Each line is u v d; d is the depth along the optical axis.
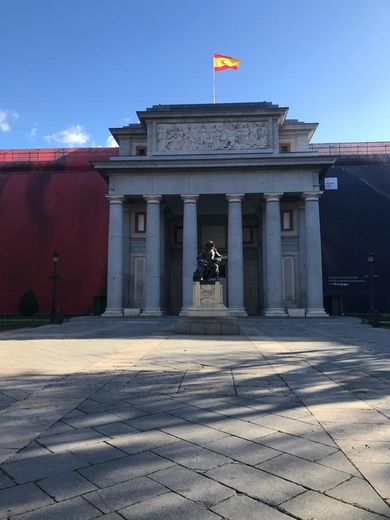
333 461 5.49
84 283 52.62
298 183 45.22
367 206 52.25
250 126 46.75
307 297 44.84
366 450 5.86
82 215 53.78
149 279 45.22
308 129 49.28
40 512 4.29
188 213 45.22
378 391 9.37
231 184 45.41
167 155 46.41
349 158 54.22
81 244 53.25
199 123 46.91
